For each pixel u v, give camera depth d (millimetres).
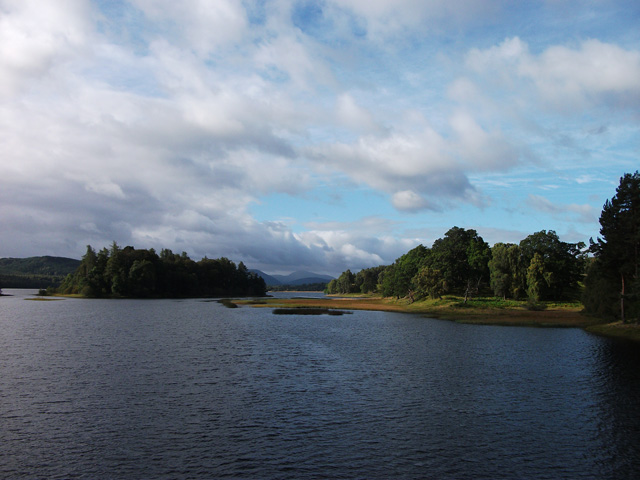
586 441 22875
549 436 23500
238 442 22219
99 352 47344
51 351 47812
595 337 64375
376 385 33969
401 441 22594
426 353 49031
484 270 158500
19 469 19109
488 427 24781
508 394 31656
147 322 82125
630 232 69688
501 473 19125
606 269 76750
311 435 23281
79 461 19922
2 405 27906
